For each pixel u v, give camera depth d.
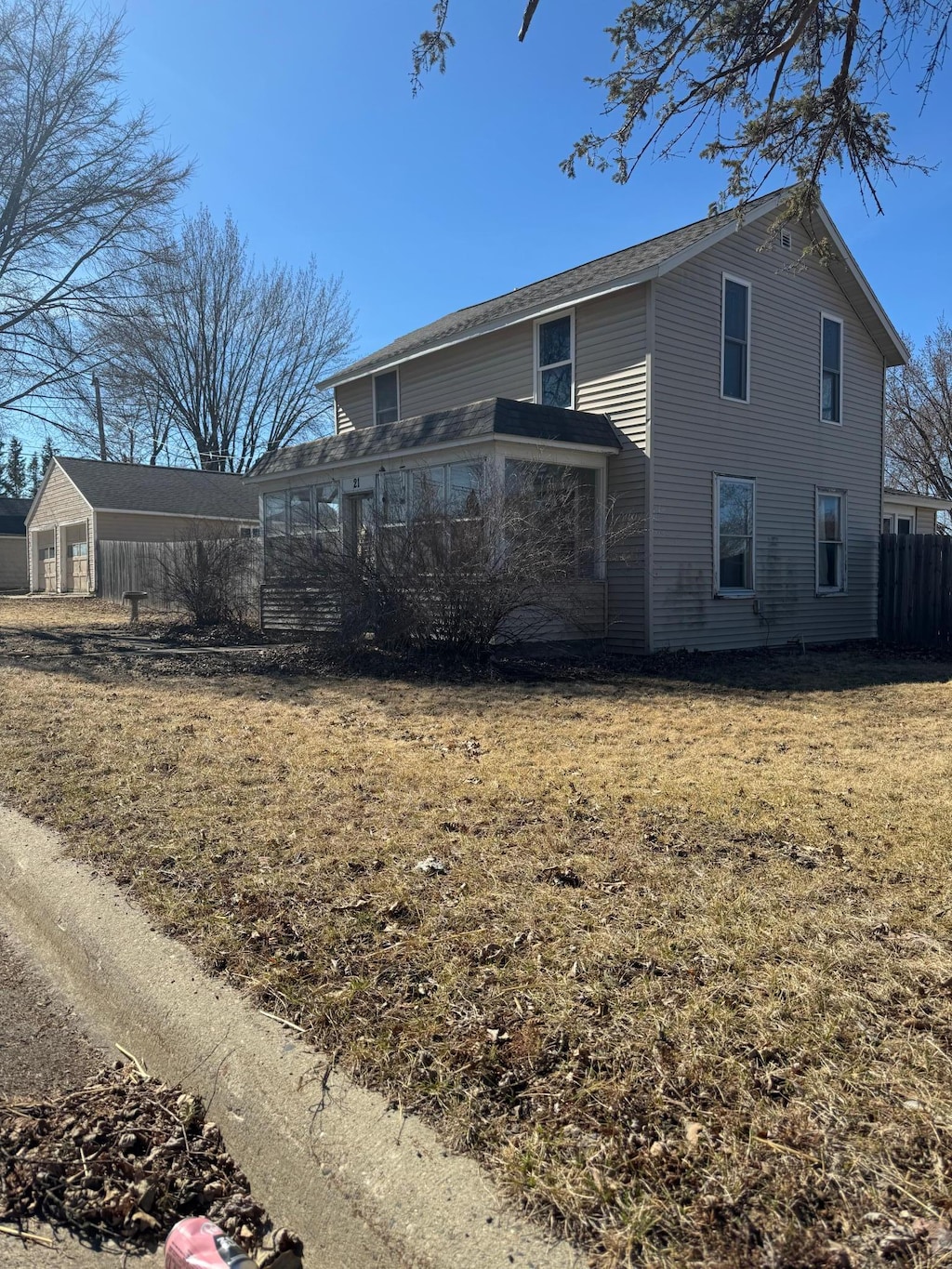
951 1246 1.70
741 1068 2.29
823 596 15.23
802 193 6.77
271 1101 2.32
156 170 19.50
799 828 4.32
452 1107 2.18
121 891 3.60
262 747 6.13
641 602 12.38
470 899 3.41
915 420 32.25
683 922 3.19
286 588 12.91
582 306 13.02
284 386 41.72
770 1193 1.85
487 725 7.18
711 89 6.45
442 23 6.01
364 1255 1.91
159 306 20.66
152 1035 2.77
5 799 4.91
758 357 13.81
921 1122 2.06
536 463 11.73
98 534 26.77
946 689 9.71
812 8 5.62
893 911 3.29
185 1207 2.17
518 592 10.23
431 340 15.20
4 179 18.27
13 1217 2.11
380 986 2.76
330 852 3.96
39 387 19.42
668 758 6.00
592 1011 2.57
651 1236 1.75
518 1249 1.76
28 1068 2.72
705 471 12.99
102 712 7.39
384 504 12.47
